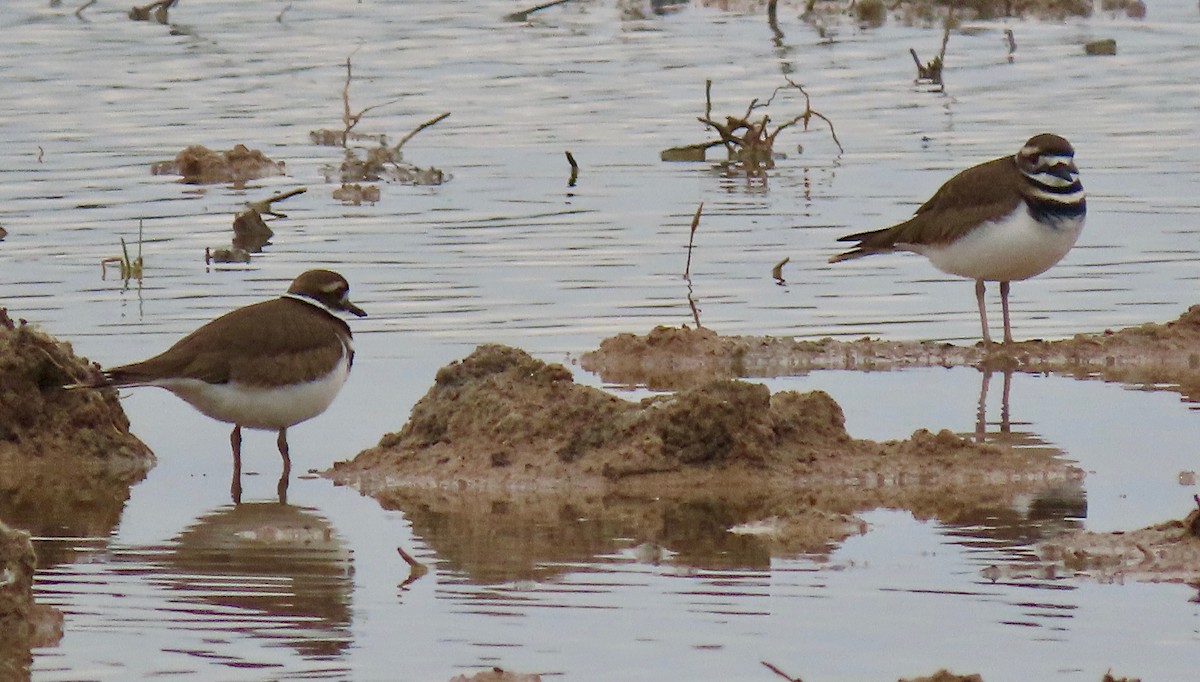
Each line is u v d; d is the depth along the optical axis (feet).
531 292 61.98
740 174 80.94
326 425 48.32
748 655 31.83
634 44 113.09
